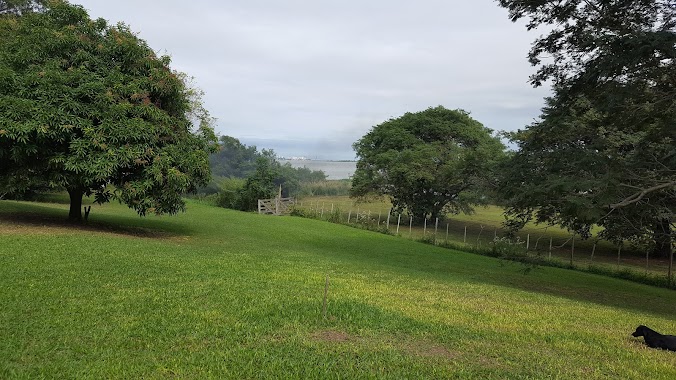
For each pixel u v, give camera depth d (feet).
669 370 17.58
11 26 56.54
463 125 128.77
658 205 39.83
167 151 49.11
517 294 35.70
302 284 29.76
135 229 56.65
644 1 35.01
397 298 27.99
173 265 32.58
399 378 14.97
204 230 65.51
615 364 18.01
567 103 41.93
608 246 106.11
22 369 13.93
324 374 14.89
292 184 185.57
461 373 15.75
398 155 125.70
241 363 15.40
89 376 13.73
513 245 54.95
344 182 219.00
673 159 37.40
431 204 125.90
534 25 40.29
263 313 21.34
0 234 38.52
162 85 51.19
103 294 22.81
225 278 29.45
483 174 61.21
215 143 58.95
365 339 18.86
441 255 66.03
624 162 39.75
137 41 52.90
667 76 36.06
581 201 35.27
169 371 14.49
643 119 39.42
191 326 18.86
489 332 21.44
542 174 42.60
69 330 17.40
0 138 40.81
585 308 32.12
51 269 27.27
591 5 37.45
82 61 47.96
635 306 39.50
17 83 42.83
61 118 41.83
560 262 70.90
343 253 58.44
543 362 17.57
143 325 18.58
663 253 91.76
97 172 42.37
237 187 126.62
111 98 45.55
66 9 50.52
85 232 46.70
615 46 33.47
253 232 70.49
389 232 96.27
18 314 18.74
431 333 20.36
